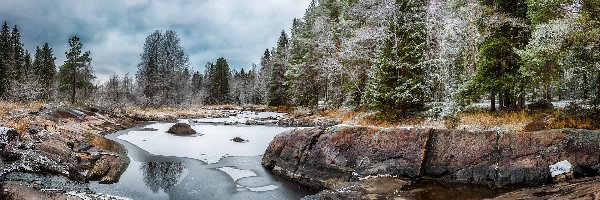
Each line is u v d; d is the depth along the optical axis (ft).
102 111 119.65
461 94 67.72
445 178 46.98
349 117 97.71
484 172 45.21
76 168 52.75
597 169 40.60
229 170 59.16
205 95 263.70
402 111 69.00
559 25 43.45
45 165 49.16
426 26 73.67
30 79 163.73
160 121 130.93
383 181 46.96
